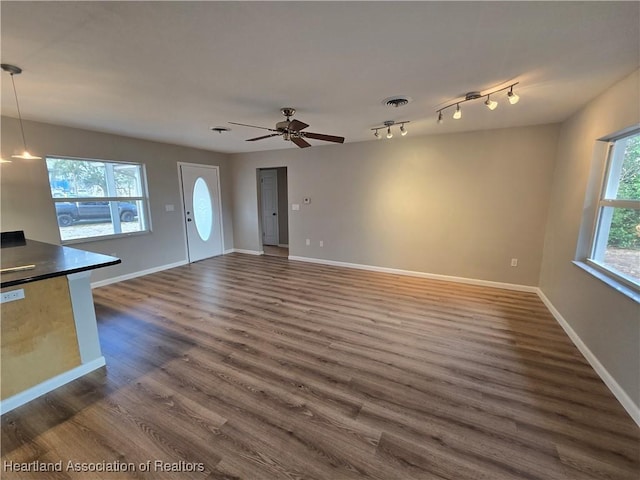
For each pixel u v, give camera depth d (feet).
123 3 4.21
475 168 13.12
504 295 12.41
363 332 9.20
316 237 18.08
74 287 6.81
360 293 12.71
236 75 6.88
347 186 16.46
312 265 17.66
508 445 5.09
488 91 7.96
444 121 11.25
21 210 10.91
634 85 6.50
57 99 8.54
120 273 14.43
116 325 9.66
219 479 4.52
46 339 6.42
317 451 5.00
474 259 13.76
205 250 19.38
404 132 11.58
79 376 6.97
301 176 17.92
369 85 7.51
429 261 14.82
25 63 6.23
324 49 5.69
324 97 8.44
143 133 13.39
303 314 10.53
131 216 14.96
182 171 17.26
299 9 4.41
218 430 5.43
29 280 5.74
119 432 5.38
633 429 5.40
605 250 7.91
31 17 4.57
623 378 6.06
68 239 12.44
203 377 6.97
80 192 12.85
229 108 9.43
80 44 5.45
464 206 13.61
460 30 5.03
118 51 5.73
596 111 8.27
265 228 24.99
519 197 12.50
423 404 6.09
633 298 5.81
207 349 8.21
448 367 7.36
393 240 15.61
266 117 10.54
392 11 4.46
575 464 4.73
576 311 8.60
